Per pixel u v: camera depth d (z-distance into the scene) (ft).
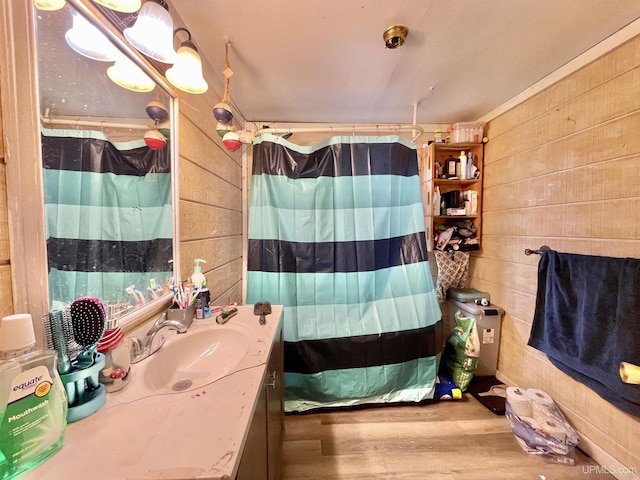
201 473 1.38
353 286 5.48
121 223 2.73
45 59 1.87
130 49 2.67
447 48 4.33
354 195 5.51
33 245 1.78
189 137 3.97
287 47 4.27
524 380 5.83
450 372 6.41
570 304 4.67
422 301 5.60
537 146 5.50
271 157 5.48
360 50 4.36
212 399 2.01
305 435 4.92
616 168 4.14
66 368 1.76
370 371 5.40
